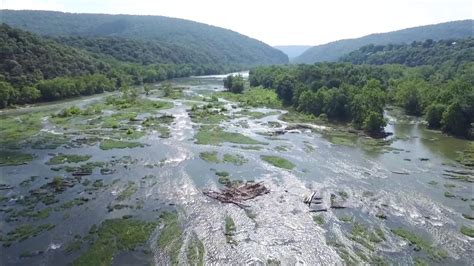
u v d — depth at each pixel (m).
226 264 45.09
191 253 47.06
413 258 46.44
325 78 157.25
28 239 49.62
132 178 70.38
